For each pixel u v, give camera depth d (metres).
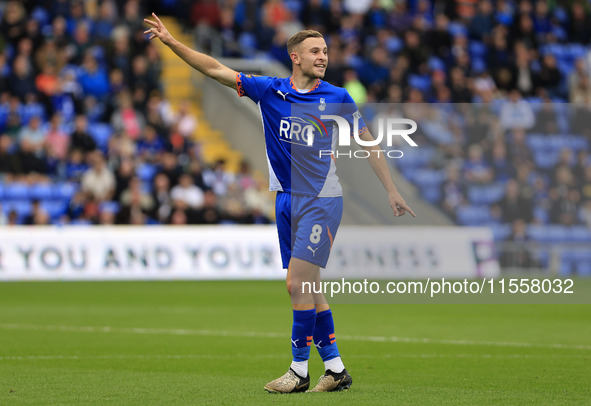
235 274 49.59
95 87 57.72
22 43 57.56
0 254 47.41
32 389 16.39
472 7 77.56
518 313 33.94
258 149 59.09
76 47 58.97
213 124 63.59
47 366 19.75
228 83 16.17
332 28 70.06
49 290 43.28
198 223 51.53
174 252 49.12
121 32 60.91
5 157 52.22
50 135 53.84
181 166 53.50
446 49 71.56
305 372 16.05
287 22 68.81
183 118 59.69
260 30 66.00
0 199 51.31
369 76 64.94
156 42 66.12
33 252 47.75
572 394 15.97
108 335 26.19
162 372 18.92
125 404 14.73
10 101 54.97
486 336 26.41
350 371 19.28
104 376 18.22
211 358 21.36
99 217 50.53
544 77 73.56
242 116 60.41
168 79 65.69
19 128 54.50
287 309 34.75
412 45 69.25
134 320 30.58
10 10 58.16
